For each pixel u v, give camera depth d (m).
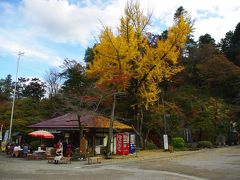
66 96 29.91
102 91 28.52
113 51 30.78
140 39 33.19
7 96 66.12
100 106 34.16
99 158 24.81
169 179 14.56
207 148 34.53
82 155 24.05
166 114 36.59
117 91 30.86
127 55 31.36
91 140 28.91
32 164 21.05
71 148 27.28
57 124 29.33
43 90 72.06
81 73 40.94
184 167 19.23
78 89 35.97
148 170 17.97
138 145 34.62
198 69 55.22
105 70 30.84
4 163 21.66
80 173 16.42
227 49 66.94
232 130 42.41
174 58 32.94
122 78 30.22
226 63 52.06
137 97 34.25
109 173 16.55
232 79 51.12
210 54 59.06
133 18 32.81
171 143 35.09
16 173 16.03
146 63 32.59
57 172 16.73
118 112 35.91
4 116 41.00
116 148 28.50
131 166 19.98
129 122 36.47
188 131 38.69
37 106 43.66
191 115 40.44
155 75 33.00
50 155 25.31
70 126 28.06
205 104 41.16
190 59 58.19
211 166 19.56
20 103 44.28
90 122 28.42
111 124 26.72
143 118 36.44
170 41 32.38
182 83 53.09
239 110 43.31
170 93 43.03
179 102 41.25
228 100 49.25
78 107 26.67
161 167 19.34
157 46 33.84
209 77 52.47
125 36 32.12
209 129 39.09
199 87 54.31
